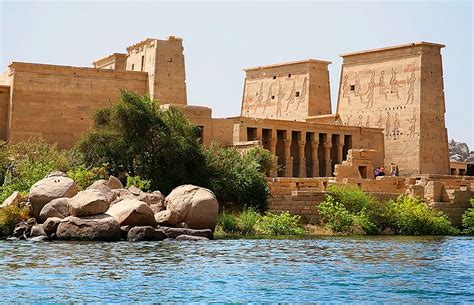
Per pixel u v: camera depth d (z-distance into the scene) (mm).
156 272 31172
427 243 47844
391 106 96000
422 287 28781
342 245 45062
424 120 93312
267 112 106062
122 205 44312
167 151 57719
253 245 43406
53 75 77062
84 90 78375
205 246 41594
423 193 63594
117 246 39656
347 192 58844
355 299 26297
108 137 58312
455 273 32500
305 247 43125
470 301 26250
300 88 101875
